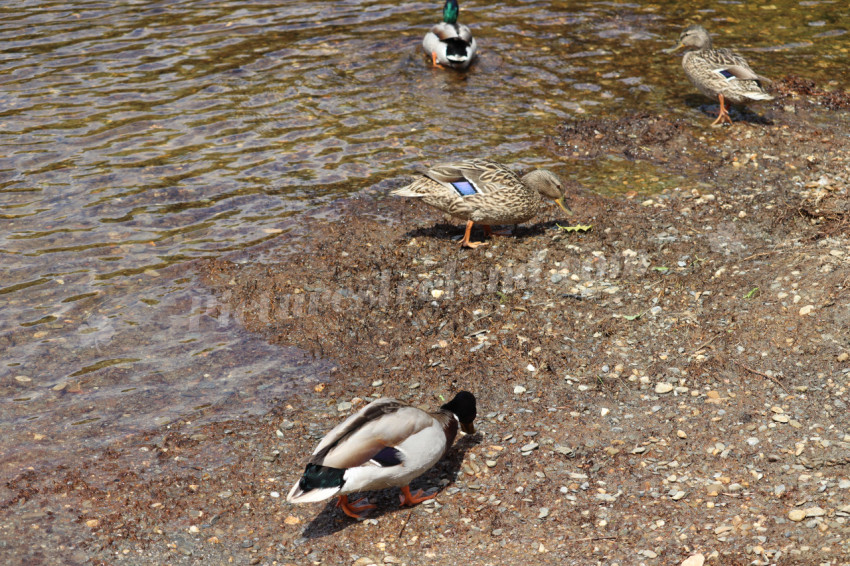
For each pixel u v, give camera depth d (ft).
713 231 30.45
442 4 55.06
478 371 24.14
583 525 18.48
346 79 44.55
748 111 40.75
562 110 41.29
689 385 22.90
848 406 21.31
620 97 42.52
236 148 37.99
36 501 19.72
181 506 19.65
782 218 30.71
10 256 30.14
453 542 18.33
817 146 36.91
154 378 24.44
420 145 38.29
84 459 21.21
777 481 19.13
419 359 24.91
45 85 42.93
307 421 22.58
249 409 23.13
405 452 17.97
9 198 33.76
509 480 20.06
